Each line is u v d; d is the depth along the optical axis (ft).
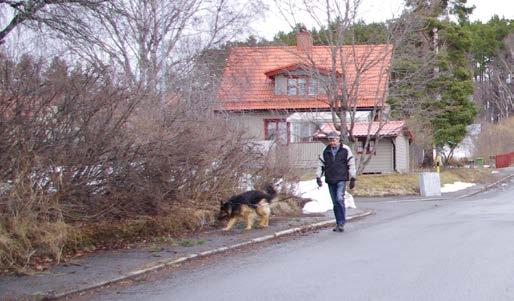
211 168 44.11
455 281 24.80
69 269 29.22
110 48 59.77
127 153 34.01
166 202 39.34
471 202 71.51
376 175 102.06
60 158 30.30
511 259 29.09
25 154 28.78
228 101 81.00
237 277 27.81
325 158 44.21
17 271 28.19
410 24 75.10
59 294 24.66
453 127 123.24
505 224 43.47
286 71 109.91
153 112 37.40
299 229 44.21
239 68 94.94
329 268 28.89
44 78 29.76
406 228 44.14
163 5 78.59
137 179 34.76
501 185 114.62
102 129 31.94
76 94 30.50
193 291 25.13
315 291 23.99
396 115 94.32
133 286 26.78
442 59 112.88
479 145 180.86
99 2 45.73
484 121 210.79
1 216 28.53
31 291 24.97
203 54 86.28
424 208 65.05
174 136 37.60
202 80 75.82
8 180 28.66
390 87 84.28
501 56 275.18
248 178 49.62
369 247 35.19
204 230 42.78
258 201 44.14
